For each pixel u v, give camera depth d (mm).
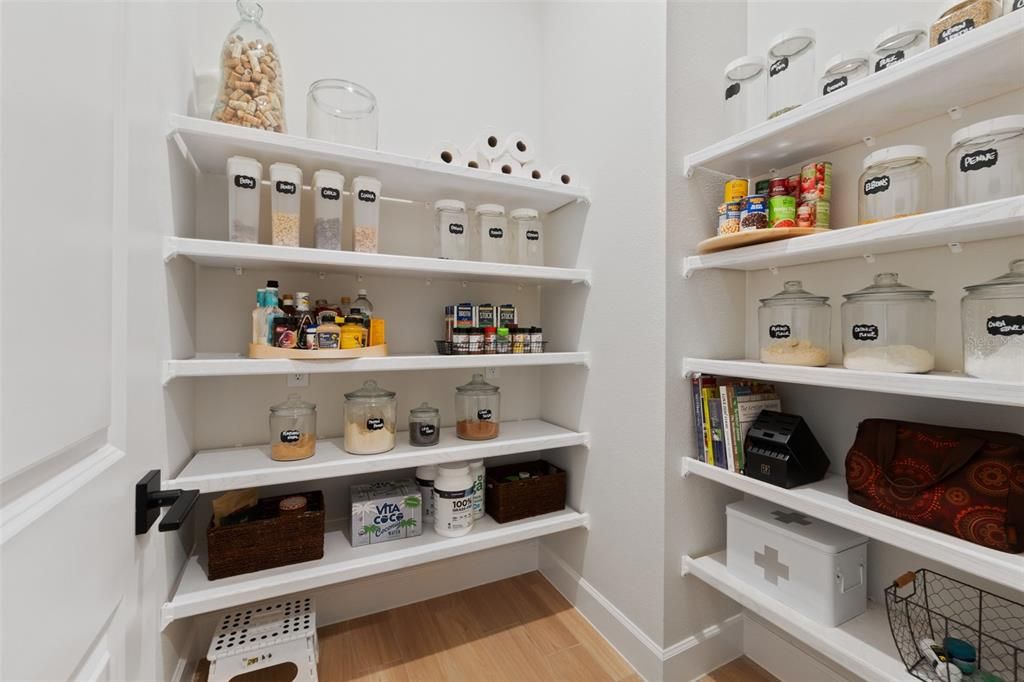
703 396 1315
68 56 463
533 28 2008
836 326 1241
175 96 1129
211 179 1424
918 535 838
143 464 782
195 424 1430
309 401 1602
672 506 1318
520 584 1866
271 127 1265
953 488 848
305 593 1557
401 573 1708
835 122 1044
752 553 1215
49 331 422
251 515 1384
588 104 1677
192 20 1353
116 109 628
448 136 1822
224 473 1187
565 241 1816
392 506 1486
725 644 1425
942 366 1026
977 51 757
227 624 1331
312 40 1586
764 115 1301
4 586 342
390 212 1710
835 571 1045
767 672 1389
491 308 1638
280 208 1270
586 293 1680
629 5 1465
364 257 1322
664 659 1298
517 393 1979
